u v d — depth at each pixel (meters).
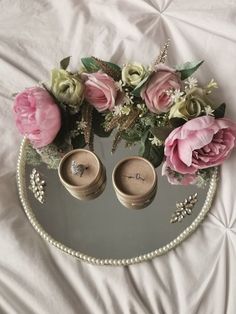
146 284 0.40
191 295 0.39
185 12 0.50
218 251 0.40
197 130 0.39
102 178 0.43
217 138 0.40
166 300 0.39
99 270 0.41
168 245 0.41
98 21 0.51
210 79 0.46
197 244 0.41
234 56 0.47
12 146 0.47
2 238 0.42
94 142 0.44
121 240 0.41
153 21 0.50
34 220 0.43
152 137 0.43
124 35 0.50
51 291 0.40
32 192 0.44
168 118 0.42
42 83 0.45
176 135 0.39
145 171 0.41
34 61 0.50
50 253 0.42
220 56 0.47
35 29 0.52
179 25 0.50
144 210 0.42
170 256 0.41
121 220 0.42
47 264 0.41
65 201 0.44
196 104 0.41
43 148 0.44
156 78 0.41
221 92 0.45
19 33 0.52
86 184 0.41
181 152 0.40
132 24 0.50
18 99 0.42
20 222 0.43
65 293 0.40
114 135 0.44
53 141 0.44
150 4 0.51
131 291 0.40
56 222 0.43
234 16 0.49
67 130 0.44
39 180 0.44
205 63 0.47
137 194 0.40
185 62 0.46
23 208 0.44
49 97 0.42
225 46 0.47
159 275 0.40
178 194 0.42
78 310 0.40
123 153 0.44
